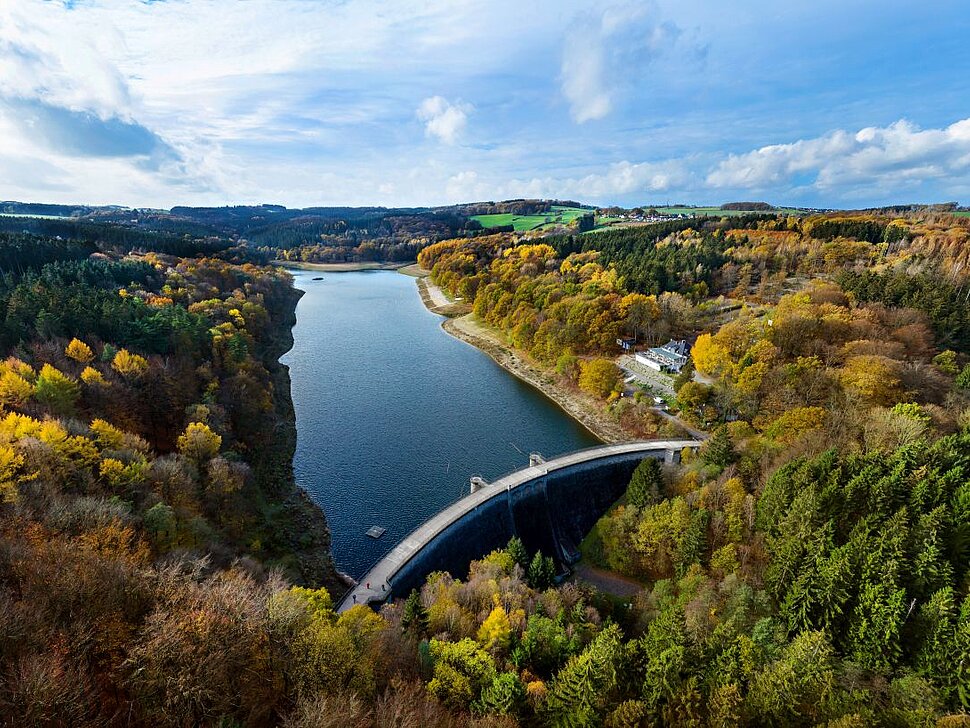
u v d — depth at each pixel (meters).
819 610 64.62
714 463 101.00
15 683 36.28
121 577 50.69
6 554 50.12
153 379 117.19
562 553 105.31
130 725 41.09
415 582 86.31
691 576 79.56
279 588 64.62
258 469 122.00
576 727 50.97
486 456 133.88
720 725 46.22
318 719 39.62
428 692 53.12
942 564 60.31
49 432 78.50
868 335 133.25
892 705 50.16
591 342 185.12
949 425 96.69
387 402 165.88
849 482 75.12
